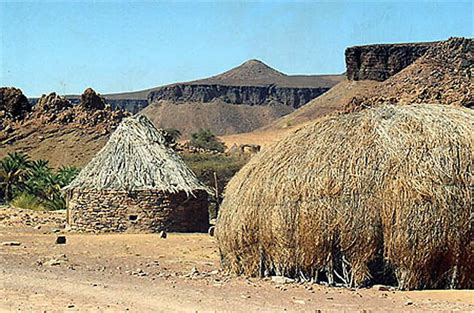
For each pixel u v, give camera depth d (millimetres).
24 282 15719
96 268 18203
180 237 26547
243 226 16438
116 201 28906
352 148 15531
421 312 12773
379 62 127125
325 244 15227
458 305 13438
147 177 29344
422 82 87500
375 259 15133
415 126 15523
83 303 13297
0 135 75125
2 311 12625
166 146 31109
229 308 12805
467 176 14875
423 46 126625
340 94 126312
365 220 14977
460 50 91062
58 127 76812
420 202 14711
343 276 15297
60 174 49000
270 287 15016
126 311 12570
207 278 16219
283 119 125750
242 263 16688
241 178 17094
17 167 50031
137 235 27484
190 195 29453
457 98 74250
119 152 30203
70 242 24484
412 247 14766
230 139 109312
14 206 41469
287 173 15906
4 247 22531
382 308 13094
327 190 15211
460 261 14891
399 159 15047
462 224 14734
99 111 79375
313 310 12727
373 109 16672
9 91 81375
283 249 15750
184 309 12711
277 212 15773
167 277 16469
